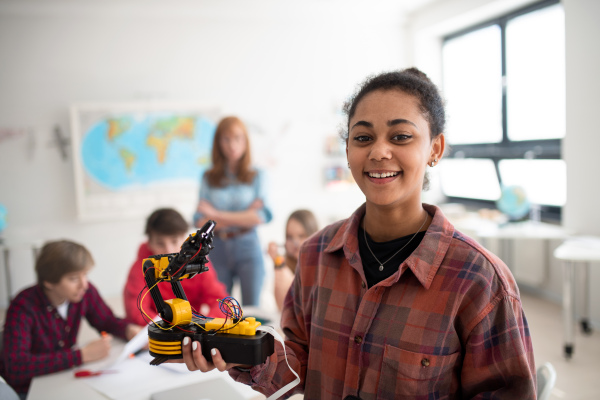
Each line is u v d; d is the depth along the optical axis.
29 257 4.36
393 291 0.85
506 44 4.39
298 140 5.07
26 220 4.34
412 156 0.81
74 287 1.74
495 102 4.61
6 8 4.13
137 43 4.52
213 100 4.77
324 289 0.95
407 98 0.83
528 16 4.14
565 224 3.57
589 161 3.35
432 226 0.86
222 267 2.87
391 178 0.83
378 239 0.92
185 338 0.81
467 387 0.83
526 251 4.09
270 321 1.91
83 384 1.45
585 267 3.21
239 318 0.85
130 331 1.87
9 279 3.93
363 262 0.92
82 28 4.37
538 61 4.07
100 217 4.46
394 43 5.29
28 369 1.54
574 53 3.40
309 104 5.07
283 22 4.93
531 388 0.78
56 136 4.36
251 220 2.82
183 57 4.66
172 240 2.00
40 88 4.31
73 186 4.44
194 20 4.66
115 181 4.49
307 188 5.14
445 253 0.83
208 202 2.91
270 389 0.91
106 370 1.54
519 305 0.81
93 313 1.93
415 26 5.18
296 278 1.06
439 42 5.28
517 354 0.78
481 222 3.97
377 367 0.84
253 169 2.95
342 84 5.15
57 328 1.81
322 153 5.15
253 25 4.84
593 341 3.12
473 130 4.97
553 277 3.90
